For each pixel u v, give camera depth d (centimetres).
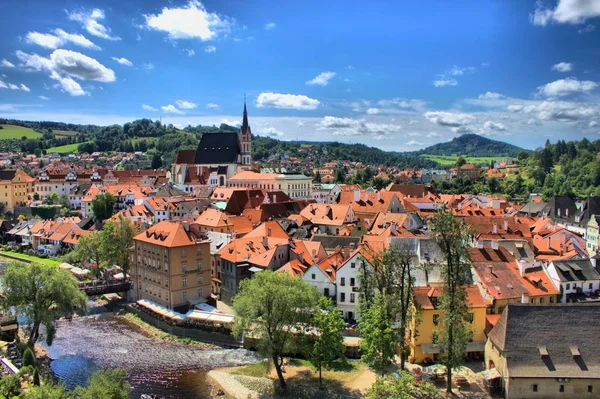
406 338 9856
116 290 14488
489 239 14225
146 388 9262
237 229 18162
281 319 9094
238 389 9162
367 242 13138
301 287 9544
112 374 7525
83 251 16700
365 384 9131
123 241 15638
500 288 10712
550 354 8006
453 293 8556
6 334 11200
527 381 7862
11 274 10388
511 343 8131
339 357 9488
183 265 13125
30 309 10350
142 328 12550
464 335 8488
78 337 11925
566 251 14225
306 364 10094
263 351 9094
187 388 9262
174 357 10688
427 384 7625
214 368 10106
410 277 9188
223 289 13862
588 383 7775
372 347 8594
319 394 8838
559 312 8381
